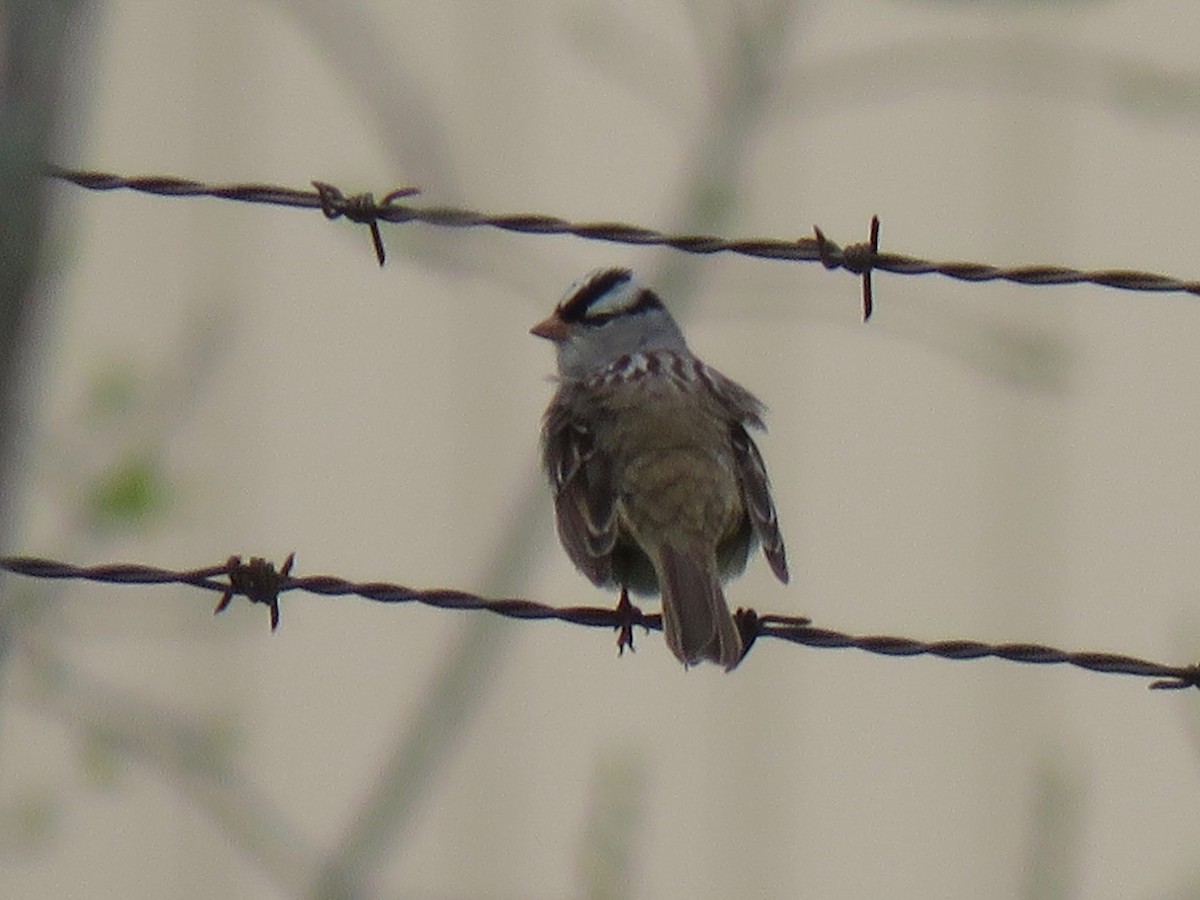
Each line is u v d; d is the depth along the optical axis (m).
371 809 17.17
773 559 11.71
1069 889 14.35
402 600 10.97
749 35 17.95
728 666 10.78
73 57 11.12
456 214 11.28
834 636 11.14
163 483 14.57
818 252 11.19
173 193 11.19
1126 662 11.05
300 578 10.91
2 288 11.01
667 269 17.80
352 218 11.24
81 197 17.27
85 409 14.52
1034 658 11.07
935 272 11.18
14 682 14.87
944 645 11.07
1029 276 11.16
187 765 16.12
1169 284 11.12
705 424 11.88
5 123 10.84
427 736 17.42
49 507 14.75
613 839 14.97
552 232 11.26
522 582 17.56
